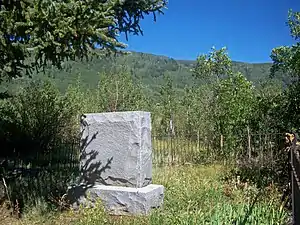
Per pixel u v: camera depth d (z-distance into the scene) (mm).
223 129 15859
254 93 16516
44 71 7609
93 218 6477
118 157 7992
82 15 6168
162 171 11312
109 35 7793
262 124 12773
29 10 6086
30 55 6559
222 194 8328
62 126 16891
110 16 6523
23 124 15656
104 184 8078
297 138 4848
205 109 19922
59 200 7727
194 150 16172
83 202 7867
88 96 22500
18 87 16078
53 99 16656
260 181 9219
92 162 8250
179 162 14609
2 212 7164
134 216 7293
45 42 6242
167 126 20922
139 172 7793
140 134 7859
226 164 13250
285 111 11836
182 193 8031
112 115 8133
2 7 6656
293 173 4500
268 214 5961
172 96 26812
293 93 11703
